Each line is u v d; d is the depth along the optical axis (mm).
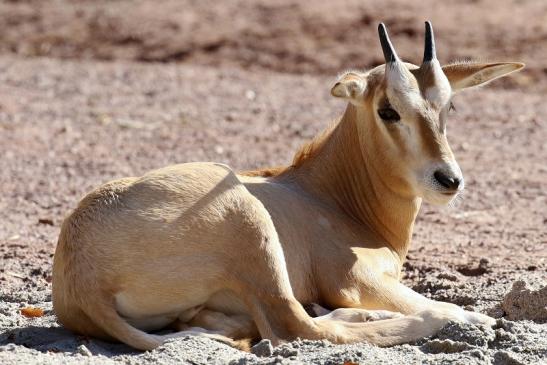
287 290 18859
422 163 20297
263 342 17953
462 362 17047
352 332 18719
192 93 54594
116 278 18406
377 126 20953
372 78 21203
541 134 46344
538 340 18312
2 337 19438
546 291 20109
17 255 26656
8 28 69750
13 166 39281
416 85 20531
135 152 42094
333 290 20219
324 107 51844
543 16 64812
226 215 18906
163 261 18547
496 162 40875
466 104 52719
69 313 18953
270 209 20391
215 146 43344
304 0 70312
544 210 33250
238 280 18781
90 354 17844
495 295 22062
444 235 29766
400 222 21766
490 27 63125
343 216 21641
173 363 17250
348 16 66375
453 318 19000
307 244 20422
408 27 63625
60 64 62594
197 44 64938
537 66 58250
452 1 68312
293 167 22500
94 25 69062
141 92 54594
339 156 22031
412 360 17375
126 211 18719
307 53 62188
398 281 21453
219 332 18859
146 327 19156
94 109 50156
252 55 62875
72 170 38875
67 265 18656
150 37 66438
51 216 32094
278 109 51156
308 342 18234
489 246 28141
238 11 69500
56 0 75188
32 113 49031
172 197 18906
